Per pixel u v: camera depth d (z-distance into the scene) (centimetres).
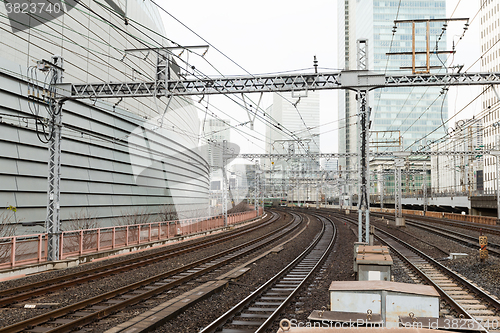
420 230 3828
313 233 3712
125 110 3147
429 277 1448
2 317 946
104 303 1065
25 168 2214
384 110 11625
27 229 2164
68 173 2541
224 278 1430
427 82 1633
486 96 8062
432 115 11631
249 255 2228
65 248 1762
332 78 1647
